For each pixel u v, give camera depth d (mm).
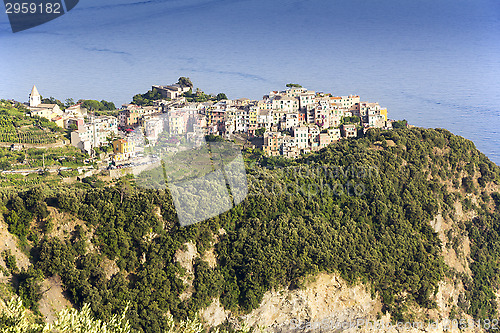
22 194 138875
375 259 161875
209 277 141000
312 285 150000
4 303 118062
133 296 132125
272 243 152125
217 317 140875
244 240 150125
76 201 138750
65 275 128000
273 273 146500
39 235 133250
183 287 137875
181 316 134125
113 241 137250
